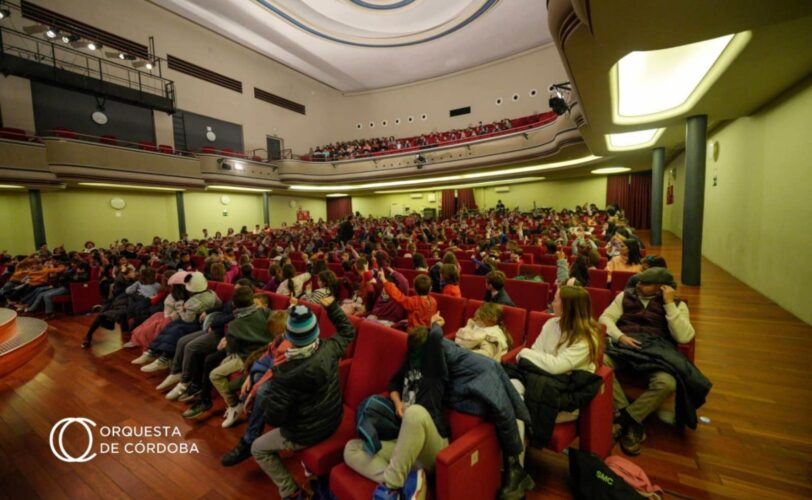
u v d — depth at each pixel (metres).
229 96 16.55
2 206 10.11
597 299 3.07
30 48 10.59
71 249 11.36
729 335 3.69
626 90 4.78
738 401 2.50
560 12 3.24
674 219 12.53
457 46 17.14
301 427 1.67
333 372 1.78
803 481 1.80
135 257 8.28
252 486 2.00
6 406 2.89
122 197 12.66
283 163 16.77
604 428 1.93
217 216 15.91
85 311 5.87
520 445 1.59
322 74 20.19
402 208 21.75
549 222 11.66
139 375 3.43
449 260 4.53
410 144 18.78
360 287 4.14
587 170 14.93
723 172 7.11
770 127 4.99
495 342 2.14
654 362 2.14
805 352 3.25
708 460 1.96
